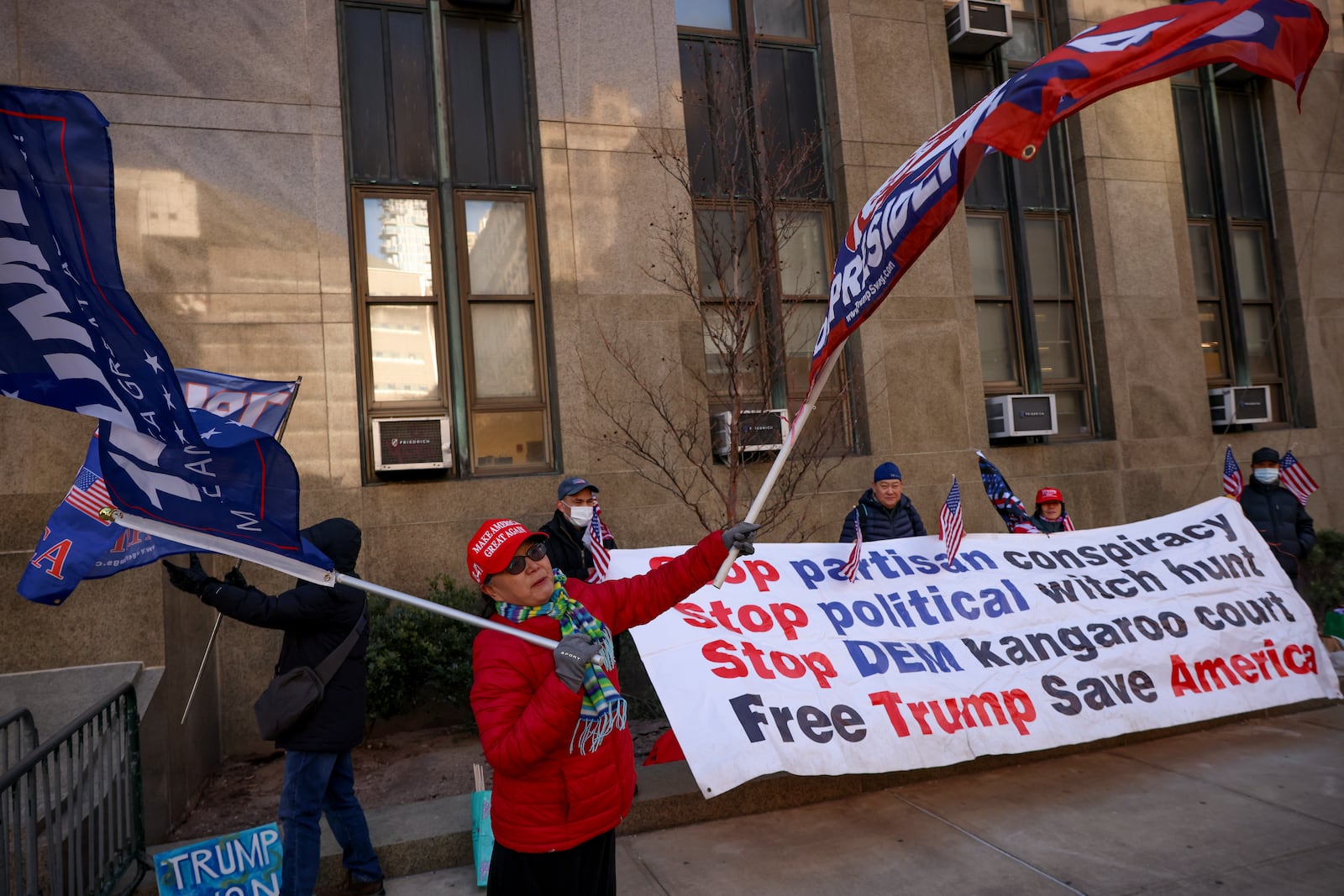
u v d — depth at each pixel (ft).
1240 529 21.86
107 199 8.46
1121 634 19.36
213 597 12.64
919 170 10.23
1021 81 9.48
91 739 13.60
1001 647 18.53
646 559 18.31
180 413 9.12
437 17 26.68
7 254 8.43
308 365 24.00
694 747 15.35
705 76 28.89
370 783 19.69
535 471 26.32
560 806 8.70
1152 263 33.78
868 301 10.48
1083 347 33.53
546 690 8.23
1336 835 14.83
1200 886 13.34
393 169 26.12
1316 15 9.88
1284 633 20.48
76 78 22.88
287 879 12.75
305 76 24.76
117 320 8.57
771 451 27.58
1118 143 33.88
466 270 26.40
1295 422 36.42
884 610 18.47
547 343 26.73
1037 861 14.38
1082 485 31.76
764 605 17.81
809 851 15.16
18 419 18.51
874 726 16.58
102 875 13.48
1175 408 33.40
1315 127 37.47
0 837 11.08
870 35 30.55
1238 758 18.65
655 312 26.91
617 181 27.04
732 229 25.55
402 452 24.44
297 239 24.26
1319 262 36.78
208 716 20.63
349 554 13.51
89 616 16.17
